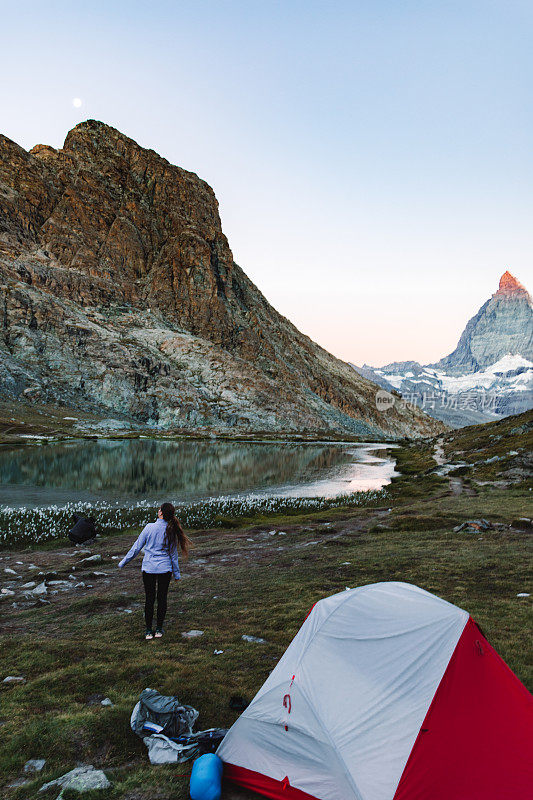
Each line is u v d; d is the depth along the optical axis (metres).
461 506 31.75
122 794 5.06
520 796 4.53
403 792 4.51
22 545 25.39
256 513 38.03
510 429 79.62
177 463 80.06
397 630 6.08
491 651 6.05
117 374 173.00
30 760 5.75
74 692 7.58
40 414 138.62
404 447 139.88
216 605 12.92
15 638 10.68
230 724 6.52
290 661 6.18
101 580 17.45
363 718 5.12
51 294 198.38
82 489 50.38
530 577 13.54
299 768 5.00
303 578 15.41
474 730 5.01
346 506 40.72
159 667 8.43
